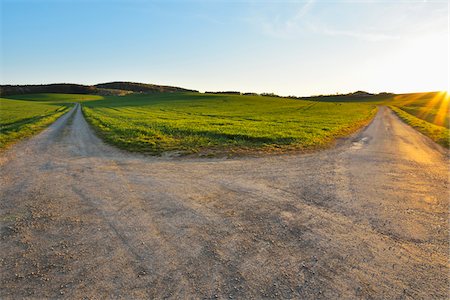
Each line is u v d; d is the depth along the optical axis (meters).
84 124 27.28
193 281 4.08
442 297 3.81
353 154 13.89
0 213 6.41
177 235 5.38
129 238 5.27
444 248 5.02
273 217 6.20
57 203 6.98
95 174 9.71
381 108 69.25
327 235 5.43
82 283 4.05
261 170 10.33
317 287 3.97
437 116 43.94
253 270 4.33
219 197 7.41
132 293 3.85
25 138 18.70
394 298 3.79
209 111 49.09
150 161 11.73
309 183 8.73
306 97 158.38
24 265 4.47
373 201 7.25
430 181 9.26
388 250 4.93
